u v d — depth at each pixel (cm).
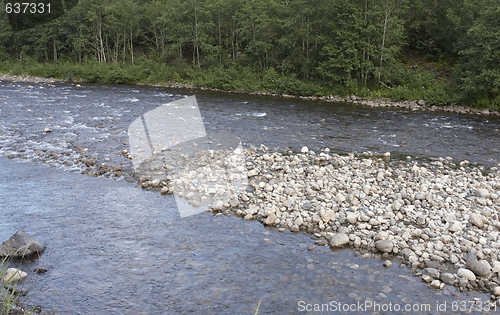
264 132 1777
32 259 765
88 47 4069
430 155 1515
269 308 650
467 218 938
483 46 2292
